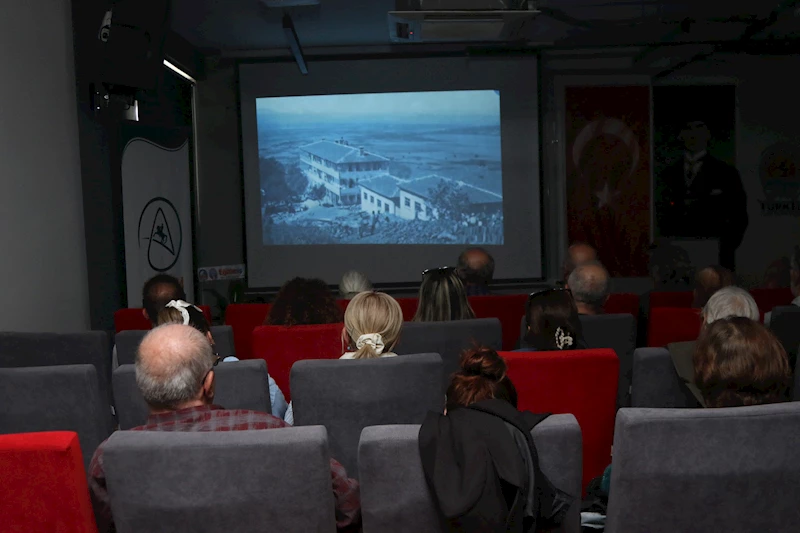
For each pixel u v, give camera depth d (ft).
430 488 5.39
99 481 5.60
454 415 5.54
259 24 24.82
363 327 9.15
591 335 11.85
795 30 27.07
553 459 5.50
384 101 29.07
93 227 19.19
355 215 29.48
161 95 25.48
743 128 29.09
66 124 18.01
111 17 17.02
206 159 29.37
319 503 5.30
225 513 5.26
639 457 5.47
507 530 5.20
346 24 25.26
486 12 19.44
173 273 24.66
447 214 29.48
